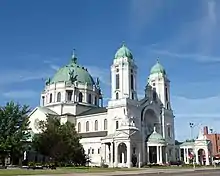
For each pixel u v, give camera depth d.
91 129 126.25
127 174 57.16
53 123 100.94
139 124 119.88
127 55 124.25
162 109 134.50
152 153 120.38
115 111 118.69
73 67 144.12
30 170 69.88
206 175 52.34
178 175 52.97
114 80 122.88
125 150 113.06
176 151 142.75
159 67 142.38
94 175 53.19
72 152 97.12
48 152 95.56
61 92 135.88
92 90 140.88
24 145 95.81
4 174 52.78
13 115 91.06
